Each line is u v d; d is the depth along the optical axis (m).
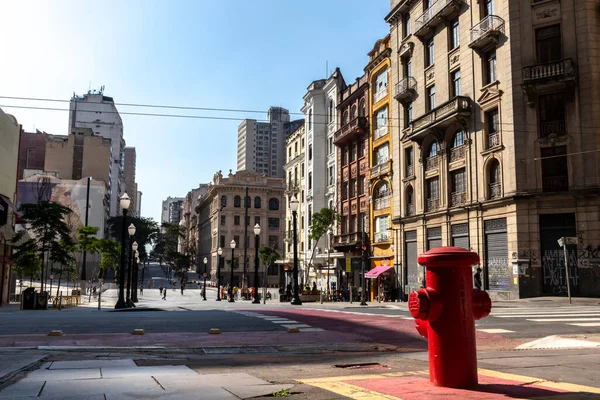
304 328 12.16
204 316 14.66
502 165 28.44
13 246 35.03
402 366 7.18
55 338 9.84
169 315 15.09
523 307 20.45
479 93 30.77
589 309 18.38
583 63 26.34
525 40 27.84
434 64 35.88
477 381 4.84
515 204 27.02
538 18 27.66
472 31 31.27
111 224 103.69
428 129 34.53
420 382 5.25
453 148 33.31
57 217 34.59
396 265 39.59
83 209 87.75
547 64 26.78
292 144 68.00
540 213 26.53
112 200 123.56
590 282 24.88
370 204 44.84
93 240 55.41
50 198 86.75
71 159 103.44
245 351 8.98
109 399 4.52
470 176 31.30
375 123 45.00
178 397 4.63
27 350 8.30
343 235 48.88
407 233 38.81
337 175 52.00
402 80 39.44
